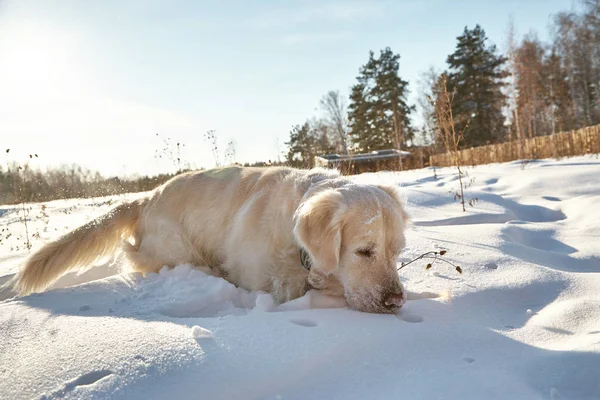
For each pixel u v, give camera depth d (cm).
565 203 594
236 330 204
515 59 3011
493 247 378
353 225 280
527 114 2412
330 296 293
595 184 711
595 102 3653
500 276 303
